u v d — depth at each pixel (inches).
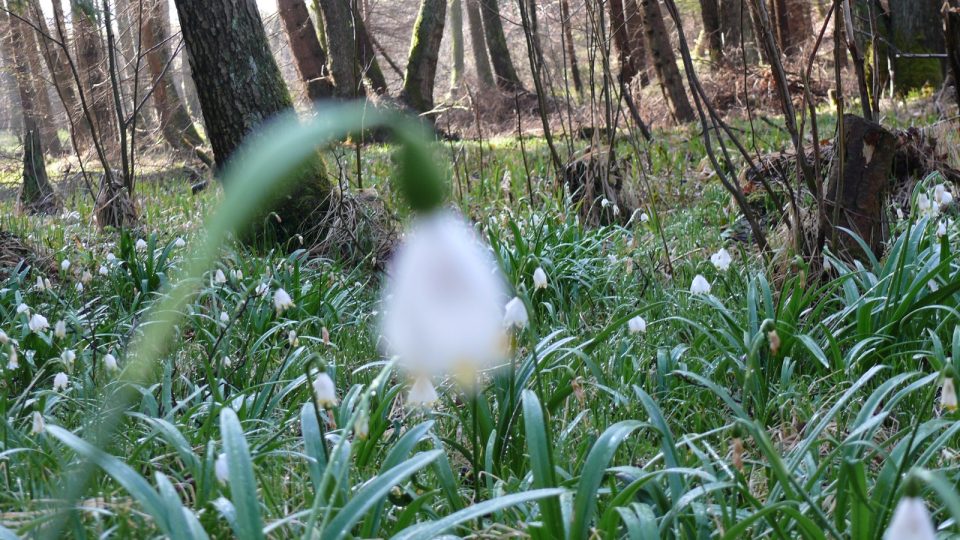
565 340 135.0
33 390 170.7
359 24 313.7
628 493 90.6
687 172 420.8
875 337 154.3
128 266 250.5
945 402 73.9
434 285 21.2
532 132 783.7
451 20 1593.3
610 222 329.1
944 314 165.5
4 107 1093.8
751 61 879.1
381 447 133.0
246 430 139.0
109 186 366.6
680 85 674.2
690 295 201.2
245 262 256.5
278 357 191.8
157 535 93.2
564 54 356.5
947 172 301.9
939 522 103.8
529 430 95.1
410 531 80.1
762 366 161.3
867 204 209.5
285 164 21.7
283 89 310.0
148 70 711.7
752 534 100.3
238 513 76.2
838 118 196.7
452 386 158.1
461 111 909.2
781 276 208.8
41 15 439.2
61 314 207.0
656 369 169.5
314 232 296.7
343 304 231.9
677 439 139.1
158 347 29.2
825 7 1102.4
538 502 98.2
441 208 22.3
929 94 598.9
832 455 97.0
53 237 334.6
